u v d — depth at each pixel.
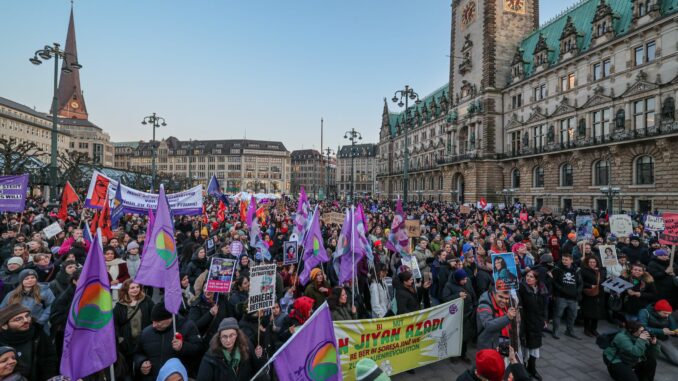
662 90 37.03
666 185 36.19
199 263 10.41
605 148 42.69
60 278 8.17
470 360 9.04
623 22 43.06
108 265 8.32
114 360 4.98
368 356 7.55
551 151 50.12
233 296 7.77
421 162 97.12
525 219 26.14
